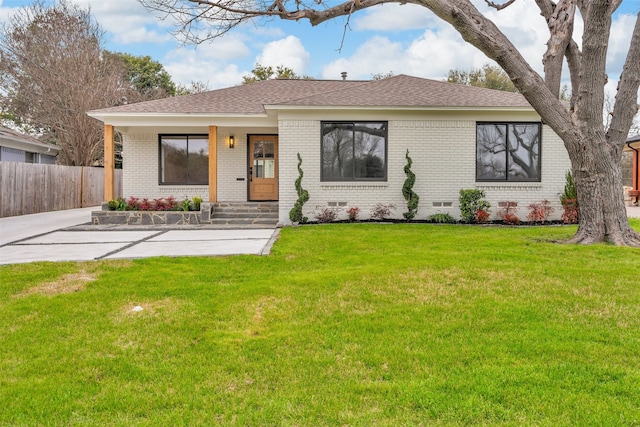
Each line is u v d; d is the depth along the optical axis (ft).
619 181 24.36
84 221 41.11
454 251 22.29
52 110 74.54
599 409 7.46
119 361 9.62
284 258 21.07
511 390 8.13
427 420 7.22
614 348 10.07
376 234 28.68
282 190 37.19
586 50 23.88
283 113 36.96
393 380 8.67
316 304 13.75
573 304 13.35
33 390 8.27
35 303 13.78
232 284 16.31
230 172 45.98
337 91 40.75
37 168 50.72
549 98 24.34
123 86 84.69
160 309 13.33
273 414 7.42
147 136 45.60
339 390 8.27
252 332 11.53
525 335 10.94
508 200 37.58
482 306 13.21
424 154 37.52
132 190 45.57
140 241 28.04
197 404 7.79
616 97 24.71
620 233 23.90
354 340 10.80
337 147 37.47
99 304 13.78
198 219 39.19
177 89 112.16
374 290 15.14
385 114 37.17
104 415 7.45
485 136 37.68
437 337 10.95
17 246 25.71
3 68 73.67
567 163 37.55
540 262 19.07
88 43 76.23
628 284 15.33
